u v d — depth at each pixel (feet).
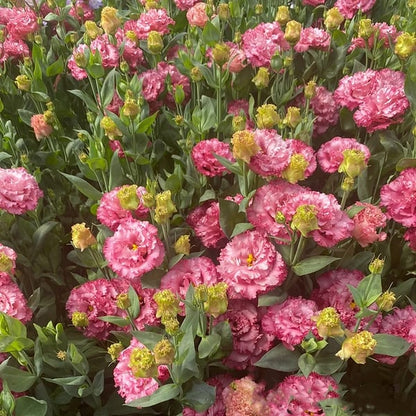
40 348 2.31
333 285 2.36
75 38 3.70
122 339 2.44
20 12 3.83
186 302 2.13
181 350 2.09
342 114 3.11
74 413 2.57
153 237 2.30
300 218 2.09
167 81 3.22
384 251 2.73
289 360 2.26
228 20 3.84
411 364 2.32
